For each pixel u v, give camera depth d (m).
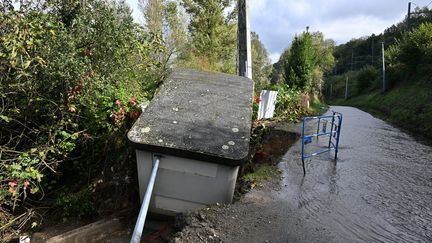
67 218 5.14
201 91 6.01
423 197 5.99
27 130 5.40
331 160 8.19
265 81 31.20
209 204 4.59
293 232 4.18
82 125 5.82
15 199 4.61
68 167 6.08
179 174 4.48
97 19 5.77
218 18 24.23
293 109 15.76
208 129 4.82
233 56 24.84
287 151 8.73
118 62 6.03
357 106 38.62
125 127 5.84
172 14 19.84
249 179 6.07
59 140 5.23
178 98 5.68
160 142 4.36
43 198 5.65
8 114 5.04
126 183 5.27
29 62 4.36
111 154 5.70
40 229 4.90
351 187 6.25
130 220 4.91
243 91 6.23
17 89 4.84
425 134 13.60
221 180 4.44
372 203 5.55
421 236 4.51
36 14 4.92
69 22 5.89
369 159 8.65
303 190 5.83
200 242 3.70
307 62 24.88
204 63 17.89
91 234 4.59
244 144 4.56
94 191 5.35
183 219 4.23
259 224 4.24
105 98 5.70
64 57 4.83
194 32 24.30
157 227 4.70
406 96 22.72
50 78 4.95
